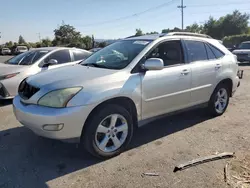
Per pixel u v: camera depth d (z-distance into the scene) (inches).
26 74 261.9
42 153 147.9
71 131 126.0
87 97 127.2
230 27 2273.6
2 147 156.1
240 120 202.5
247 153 145.1
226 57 208.4
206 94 192.4
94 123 131.7
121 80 140.3
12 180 121.3
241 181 116.7
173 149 151.8
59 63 288.2
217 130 181.6
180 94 170.7
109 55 167.6
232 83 213.0
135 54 155.0
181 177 121.6
